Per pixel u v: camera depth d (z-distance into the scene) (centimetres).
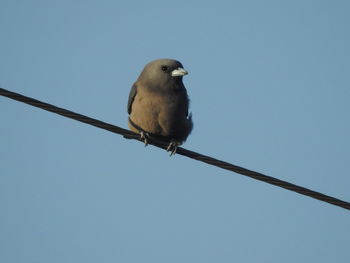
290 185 1101
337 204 1106
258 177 1114
